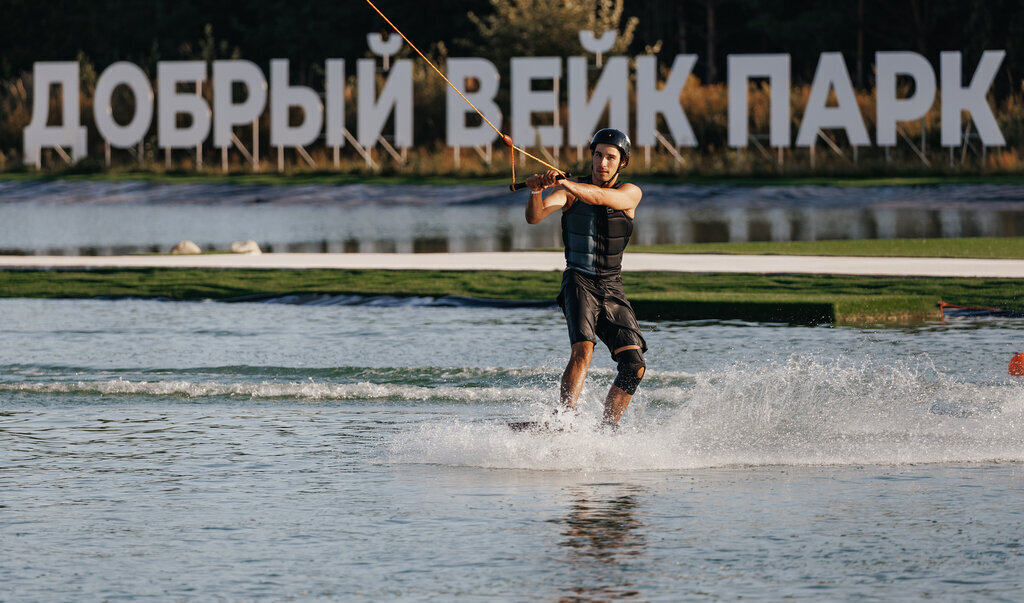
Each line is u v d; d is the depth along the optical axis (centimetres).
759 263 5400
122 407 2662
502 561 1580
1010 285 4553
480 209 10881
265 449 2242
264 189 12356
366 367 3144
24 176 13538
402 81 13200
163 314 4275
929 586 1477
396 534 1700
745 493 1909
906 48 18012
